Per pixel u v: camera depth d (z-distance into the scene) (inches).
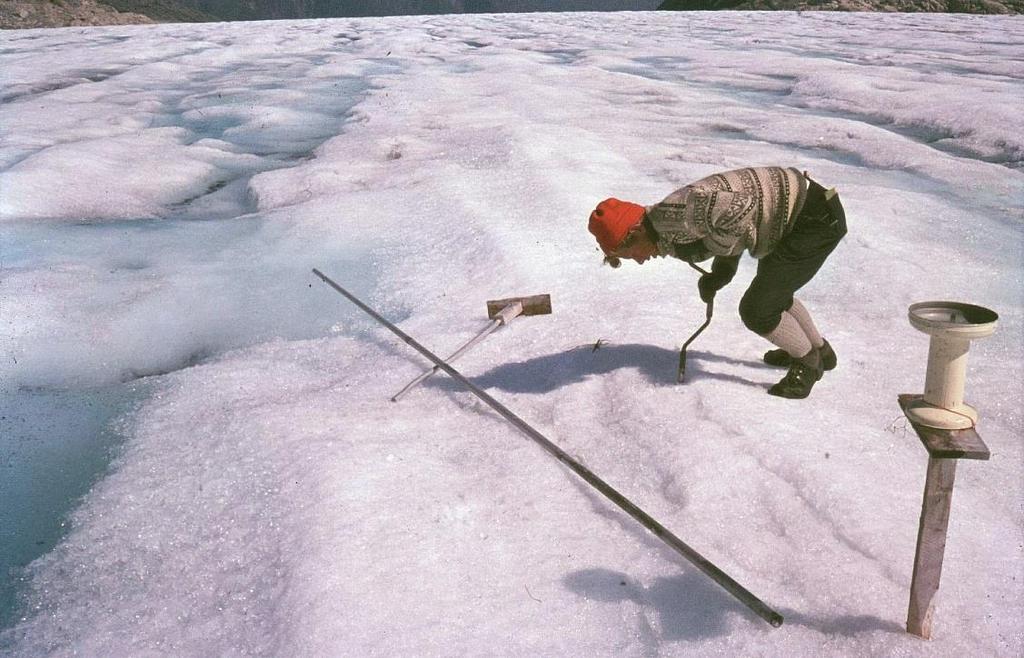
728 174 127.3
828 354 141.0
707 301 140.1
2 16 2014.0
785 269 127.6
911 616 88.1
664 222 125.2
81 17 2047.2
